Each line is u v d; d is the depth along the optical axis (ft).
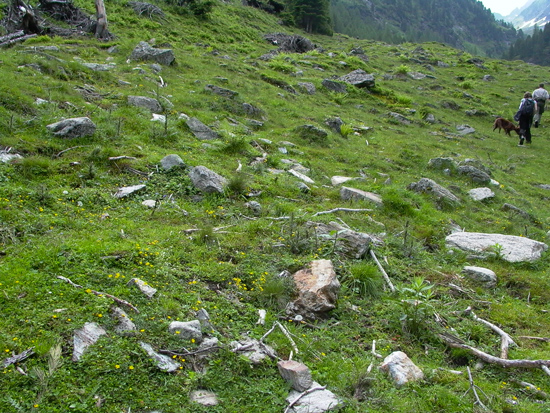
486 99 95.25
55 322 12.86
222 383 12.09
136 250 17.48
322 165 37.35
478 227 29.89
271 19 160.56
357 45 162.09
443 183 38.86
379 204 29.12
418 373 13.79
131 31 79.46
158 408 10.94
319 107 61.21
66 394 10.74
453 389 13.50
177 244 19.03
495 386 13.99
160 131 32.65
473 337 16.74
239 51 92.89
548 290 21.62
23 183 22.30
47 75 40.27
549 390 14.15
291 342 14.16
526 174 50.31
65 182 23.52
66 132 27.86
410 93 89.35
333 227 23.45
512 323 18.10
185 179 26.00
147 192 24.36
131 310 13.97
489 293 20.62
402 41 381.19
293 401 11.77
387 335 16.03
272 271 17.97
